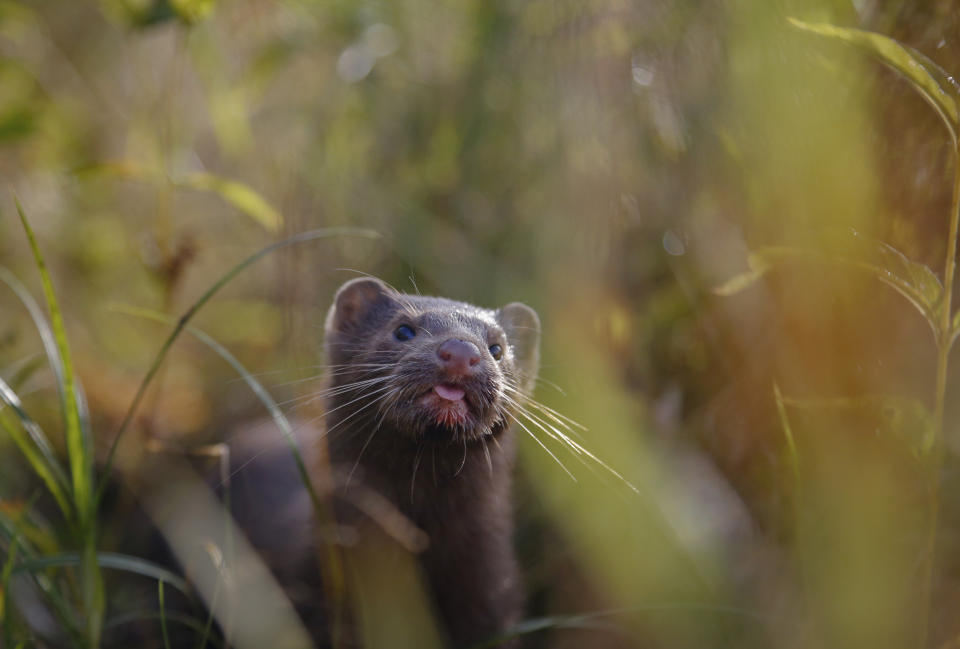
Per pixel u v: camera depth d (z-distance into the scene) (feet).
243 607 2.50
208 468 2.79
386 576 2.54
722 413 2.60
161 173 2.67
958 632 2.41
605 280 2.65
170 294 2.76
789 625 2.46
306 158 2.83
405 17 2.87
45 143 2.97
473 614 2.60
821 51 2.39
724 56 2.51
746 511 2.55
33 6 3.10
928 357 2.45
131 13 2.65
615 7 2.60
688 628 2.46
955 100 2.23
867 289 2.42
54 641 2.50
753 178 2.48
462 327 2.51
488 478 2.58
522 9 2.75
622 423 2.53
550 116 2.72
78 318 2.98
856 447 2.41
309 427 2.66
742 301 2.55
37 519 2.59
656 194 2.63
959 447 2.45
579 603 2.62
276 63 2.85
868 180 2.41
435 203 2.90
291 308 2.70
